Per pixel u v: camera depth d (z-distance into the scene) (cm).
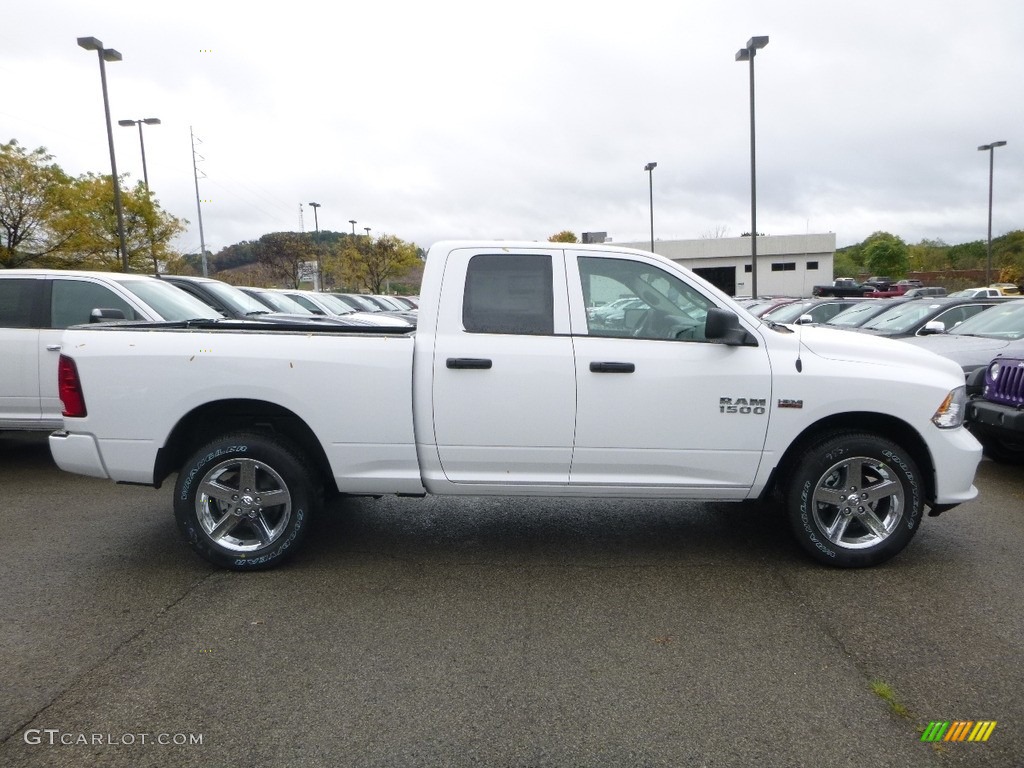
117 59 2220
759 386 434
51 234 2494
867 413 445
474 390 434
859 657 345
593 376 432
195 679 327
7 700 310
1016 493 626
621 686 321
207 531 445
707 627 377
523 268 445
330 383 434
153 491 645
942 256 8494
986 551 484
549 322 440
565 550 493
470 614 393
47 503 605
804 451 446
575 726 292
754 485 446
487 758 272
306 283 4828
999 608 397
